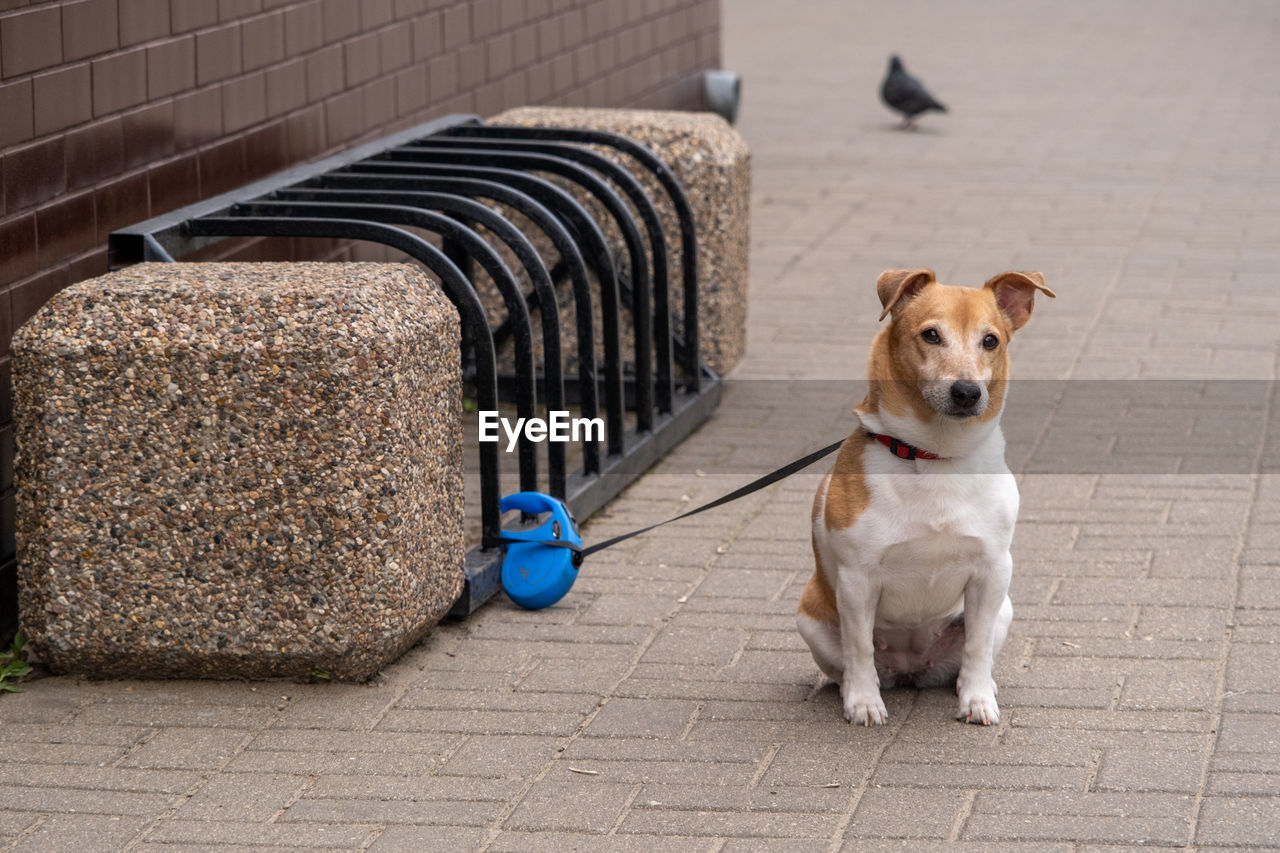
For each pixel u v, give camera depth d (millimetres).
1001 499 4172
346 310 4352
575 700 4531
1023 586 5320
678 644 4945
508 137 7270
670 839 3723
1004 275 4125
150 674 4637
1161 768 4020
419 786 4012
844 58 21203
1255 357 8016
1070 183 12664
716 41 13695
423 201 5680
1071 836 3686
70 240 5262
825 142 14898
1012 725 4312
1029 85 18344
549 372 5758
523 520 5758
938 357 3961
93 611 4516
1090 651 4789
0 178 4855
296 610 4461
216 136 6246
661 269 6844
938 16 26250
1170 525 5852
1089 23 24750
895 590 4277
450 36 8461
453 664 4789
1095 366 7941
